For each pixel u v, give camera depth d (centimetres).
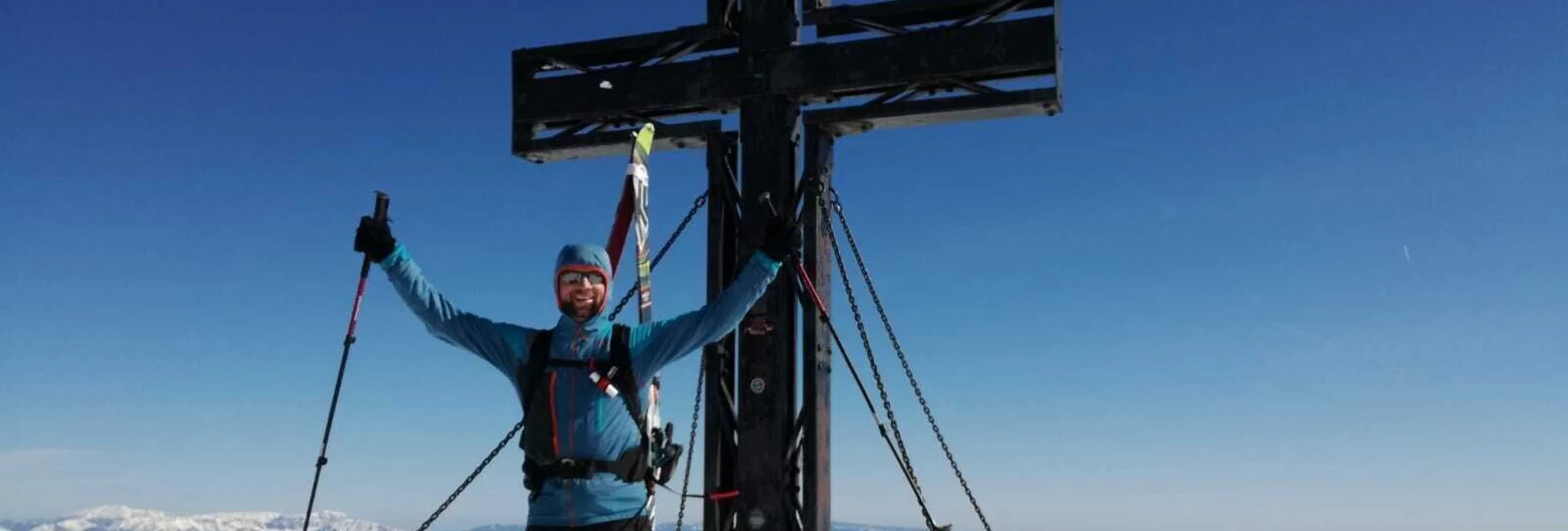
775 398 952
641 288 726
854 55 965
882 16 979
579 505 553
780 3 992
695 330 569
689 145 1031
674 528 1022
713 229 995
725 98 991
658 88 1009
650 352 571
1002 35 931
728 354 986
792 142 983
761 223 971
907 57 950
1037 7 950
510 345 583
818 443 944
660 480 601
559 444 557
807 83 971
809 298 953
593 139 1025
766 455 949
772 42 989
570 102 1030
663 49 1041
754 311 962
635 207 725
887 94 982
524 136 1048
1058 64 927
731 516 967
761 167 979
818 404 948
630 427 567
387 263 581
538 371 566
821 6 1025
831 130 995
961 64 938
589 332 572
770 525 942
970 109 941
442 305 588
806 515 941
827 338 966
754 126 986
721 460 971
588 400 559
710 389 971
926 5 964
